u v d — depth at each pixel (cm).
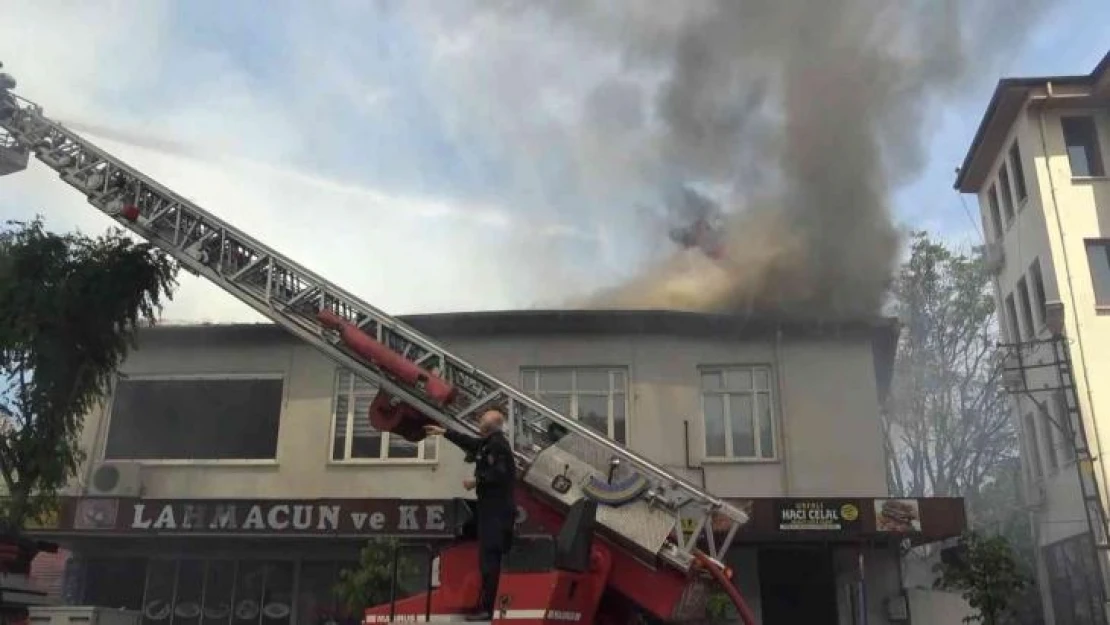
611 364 1878
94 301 1181
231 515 1658
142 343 1964
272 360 1939
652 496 726
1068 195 2280
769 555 1791
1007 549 1714
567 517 689
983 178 2802
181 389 1944
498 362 1889
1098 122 2342
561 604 633
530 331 1903
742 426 1842
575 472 752
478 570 696
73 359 1184
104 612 1041
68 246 1209
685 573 694
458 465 1817
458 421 830
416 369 850
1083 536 2166
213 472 1866
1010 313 2644
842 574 1759
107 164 1082
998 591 1673
